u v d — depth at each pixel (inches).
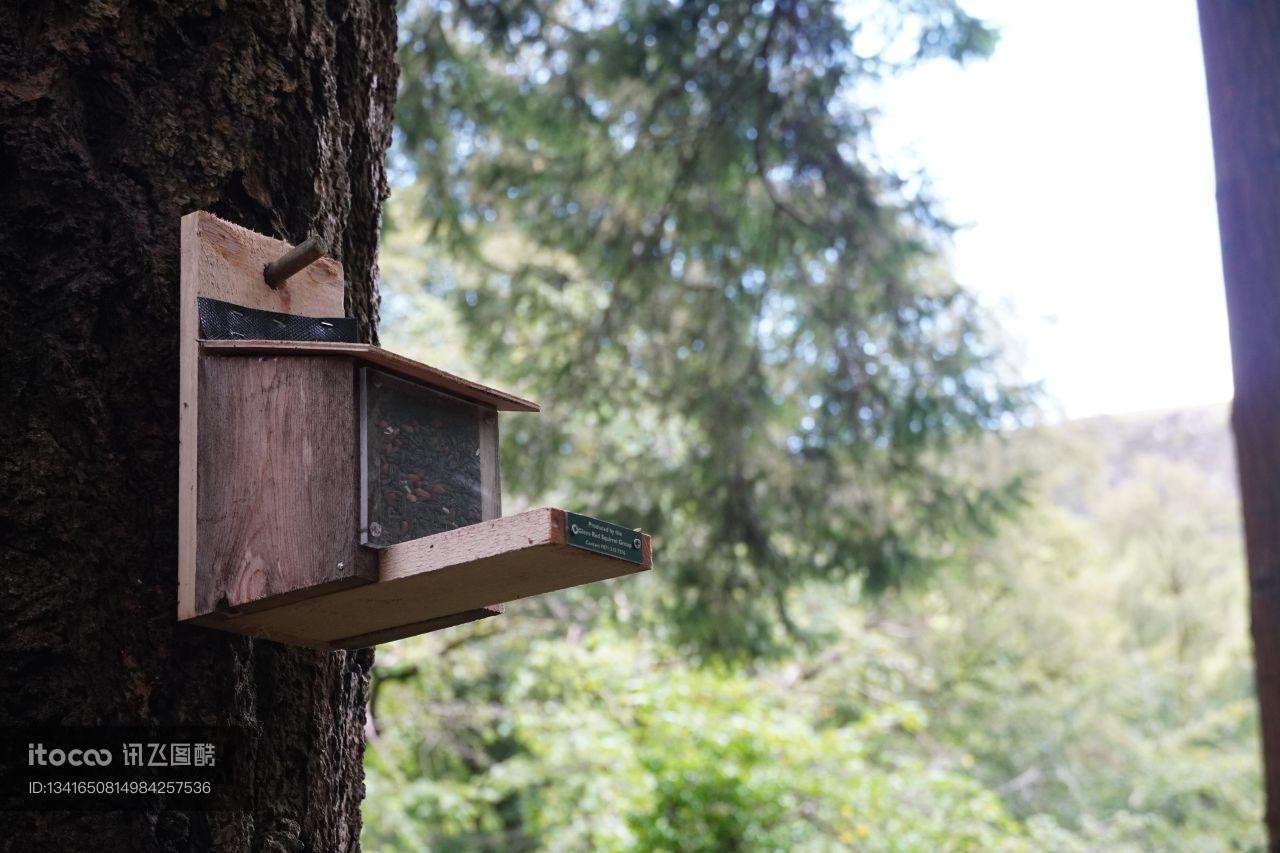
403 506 77.0
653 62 284.2
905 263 291.4
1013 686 584.7
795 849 333.4
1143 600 661.3
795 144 280.7
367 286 95.8
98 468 72.2
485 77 289.4
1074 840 504.1
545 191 298.8
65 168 75.1
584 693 427.5
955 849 374.0
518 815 516.7
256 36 84.0
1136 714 613.0
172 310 76.9
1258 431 165.6
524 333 323.6
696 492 296.0
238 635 75.8
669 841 312.8
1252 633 165.5
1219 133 172.7
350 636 80.0
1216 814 571.2
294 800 77.4
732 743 322.7
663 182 292.4
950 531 323.3
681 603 299.0
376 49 101.8
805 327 299.6
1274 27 169.8
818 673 535.5
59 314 73.2
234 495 74.5
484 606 81.4
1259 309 166.7
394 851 443.8
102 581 71.0
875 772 396.8
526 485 302.2
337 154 90.2
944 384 296.4
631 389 302.4
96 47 77.9
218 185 80.2
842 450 295.3
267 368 76.2
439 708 435.5
